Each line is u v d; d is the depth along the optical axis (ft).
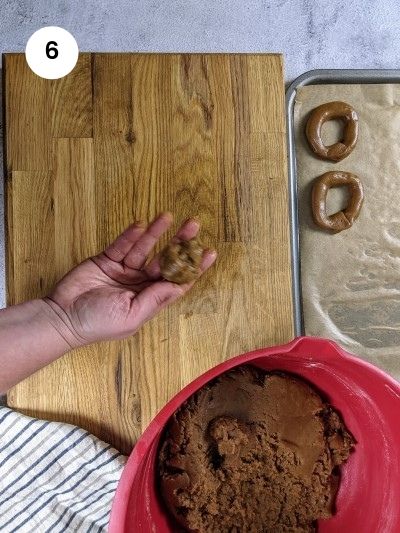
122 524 2.05
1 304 3.59
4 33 3.58
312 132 3.38
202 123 3.04
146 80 3.03
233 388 2.60
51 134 2.99
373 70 3.46
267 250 3.03
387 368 3.50
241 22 3.65
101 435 2.97
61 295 2.70
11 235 2.96
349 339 3.50
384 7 3.69
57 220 2.98
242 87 3.06
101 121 3.01
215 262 3.01
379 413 2.53
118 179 3.01
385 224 3.51
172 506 2.53
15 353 2.61
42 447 2.93
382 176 3.51
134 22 3.62
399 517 2.52
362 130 3.51
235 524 2.54
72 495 2.96
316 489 2.59
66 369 2.95
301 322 3.49
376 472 2.64
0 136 3.41
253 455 2.54
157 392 2.97
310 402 2.63
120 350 2.97
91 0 3.61
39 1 3.59
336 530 2.64
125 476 2.08
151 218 3.02
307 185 3.46
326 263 3.48
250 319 3.01
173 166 3.03
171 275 2.64
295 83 3.44
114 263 2.77
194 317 2.99
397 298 3.51
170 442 2.52
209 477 2.50
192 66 3.05
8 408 2.94
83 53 3.01
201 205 3.03
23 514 2.94
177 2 3.64
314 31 3.67
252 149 3.05
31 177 2.98
